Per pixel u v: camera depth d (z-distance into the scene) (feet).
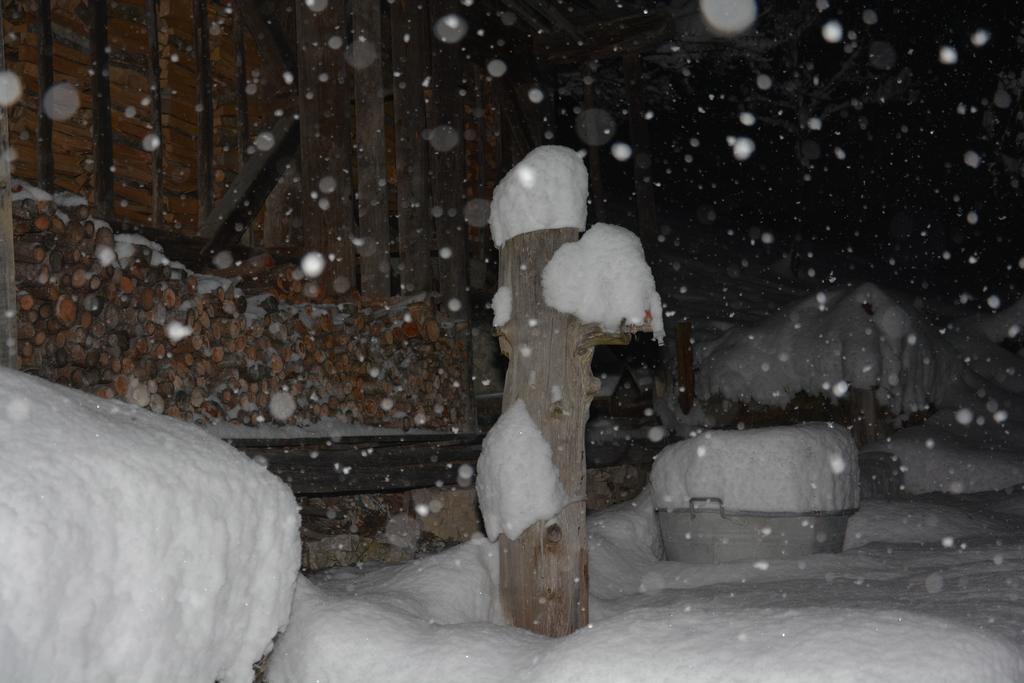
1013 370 38.68
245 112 24.11
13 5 21.30
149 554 7.91
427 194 25.70
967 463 29.84
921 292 65.05
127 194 23.17
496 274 33.42
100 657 7.40
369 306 22.36
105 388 16.21
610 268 12.98
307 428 19.08
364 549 19.80
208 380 17.74
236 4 24.39
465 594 13.07
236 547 9.03
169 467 8.58
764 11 69.10
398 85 25.82
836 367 34.01
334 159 23.84
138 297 16.94
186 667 8.33
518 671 10.14
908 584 15.42
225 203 22.80
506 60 34.37
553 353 13.19
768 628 9.64
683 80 76.02
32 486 7.21
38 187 18.43
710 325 40.22
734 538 18.48
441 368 23.71
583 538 13.16
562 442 13.12
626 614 10.93
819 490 18.53
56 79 22.00
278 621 9.78
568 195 13.51
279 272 20.70
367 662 10.64
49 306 16.31
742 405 34.91
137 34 23.57
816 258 74.59
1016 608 12.42
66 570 7.09
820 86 74.69
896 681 8.38
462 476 19.54
